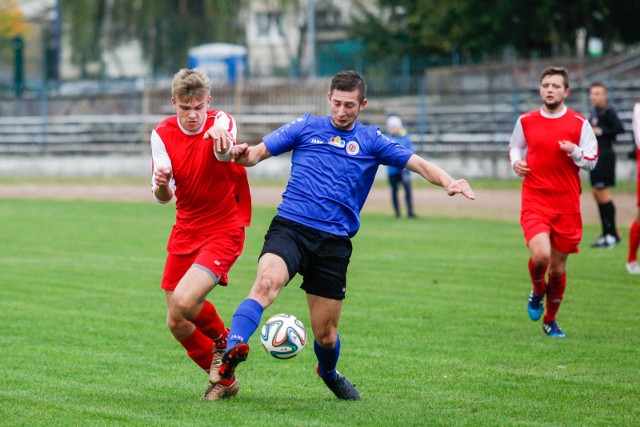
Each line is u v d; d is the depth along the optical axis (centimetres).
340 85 1402
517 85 7931
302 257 1388
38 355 1834
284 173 7638
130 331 2091
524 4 9075
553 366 1744
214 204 1457
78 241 3831
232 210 1474
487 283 2773
